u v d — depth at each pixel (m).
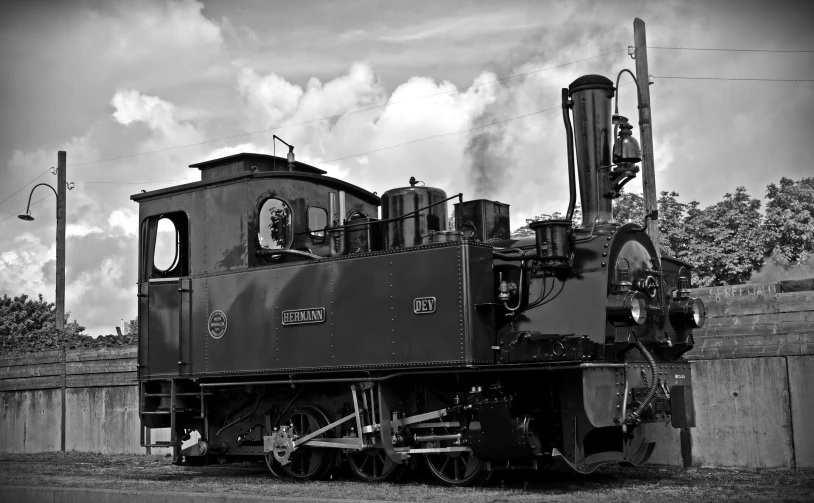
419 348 8.95
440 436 9.05
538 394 8.85
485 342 8.84
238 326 10.44
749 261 29.44
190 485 9.55
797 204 30.22
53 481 10.27
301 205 10.95
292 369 9.91
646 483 8.84
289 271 10.10
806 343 9.52
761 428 9.75
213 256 10.86
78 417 15.39
